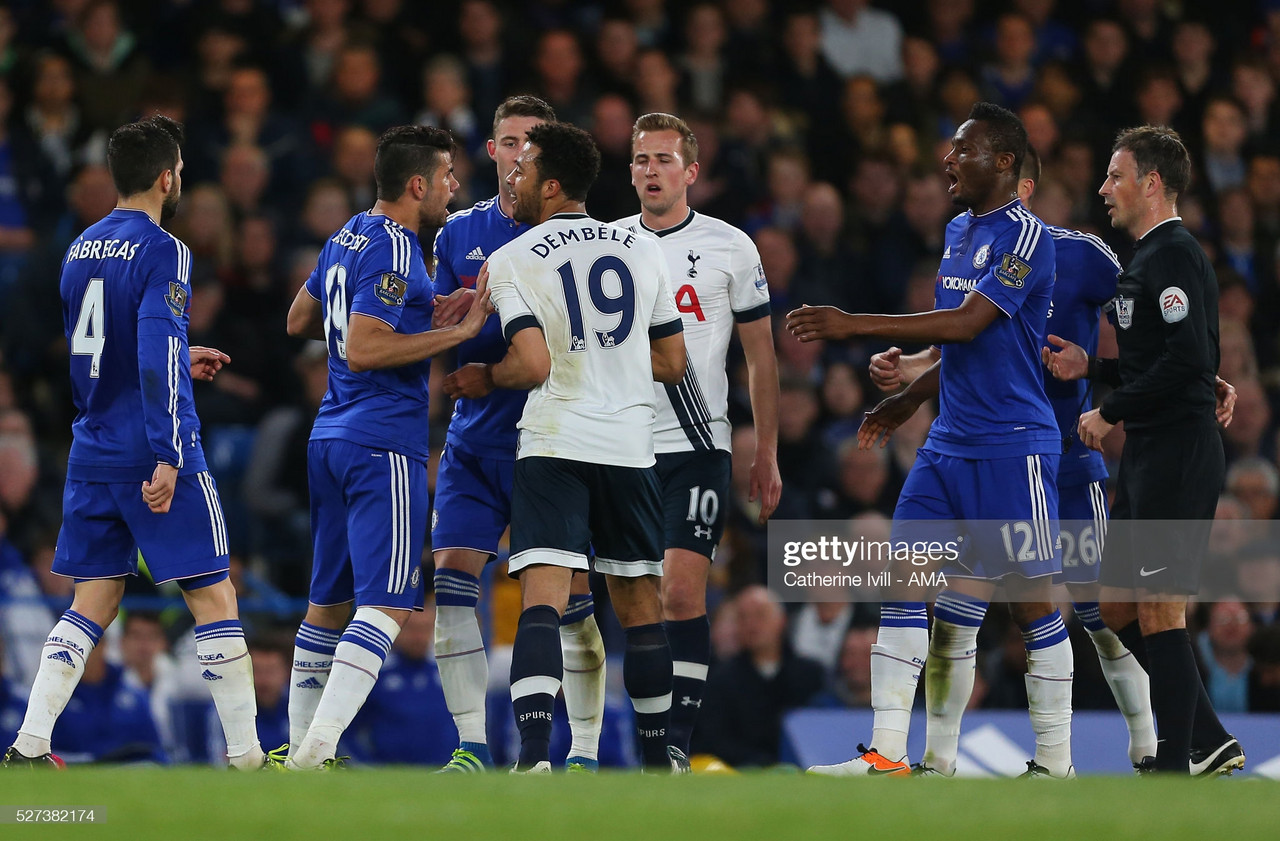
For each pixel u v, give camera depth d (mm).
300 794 12891
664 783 14516
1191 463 19969
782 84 48438
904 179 46219
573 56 44656
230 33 43281
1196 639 33156
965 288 20688
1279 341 47281
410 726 29266
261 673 28250
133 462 19344
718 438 22344
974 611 20594
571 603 20672
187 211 38500
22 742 18734
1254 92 53875
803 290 42188
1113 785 15172
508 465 20766
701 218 22797
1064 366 21172
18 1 43938
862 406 40250
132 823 11117
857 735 28734
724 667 31875
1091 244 21938
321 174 41469
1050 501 20422
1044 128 47938
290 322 21500
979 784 15234
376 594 19391
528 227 21266
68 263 19719
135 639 29578
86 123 41656
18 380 37594
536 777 15367
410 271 19516
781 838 10531
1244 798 13523
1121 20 54719
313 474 20203
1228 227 48219
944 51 53062
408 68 44406
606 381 18391
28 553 33375
